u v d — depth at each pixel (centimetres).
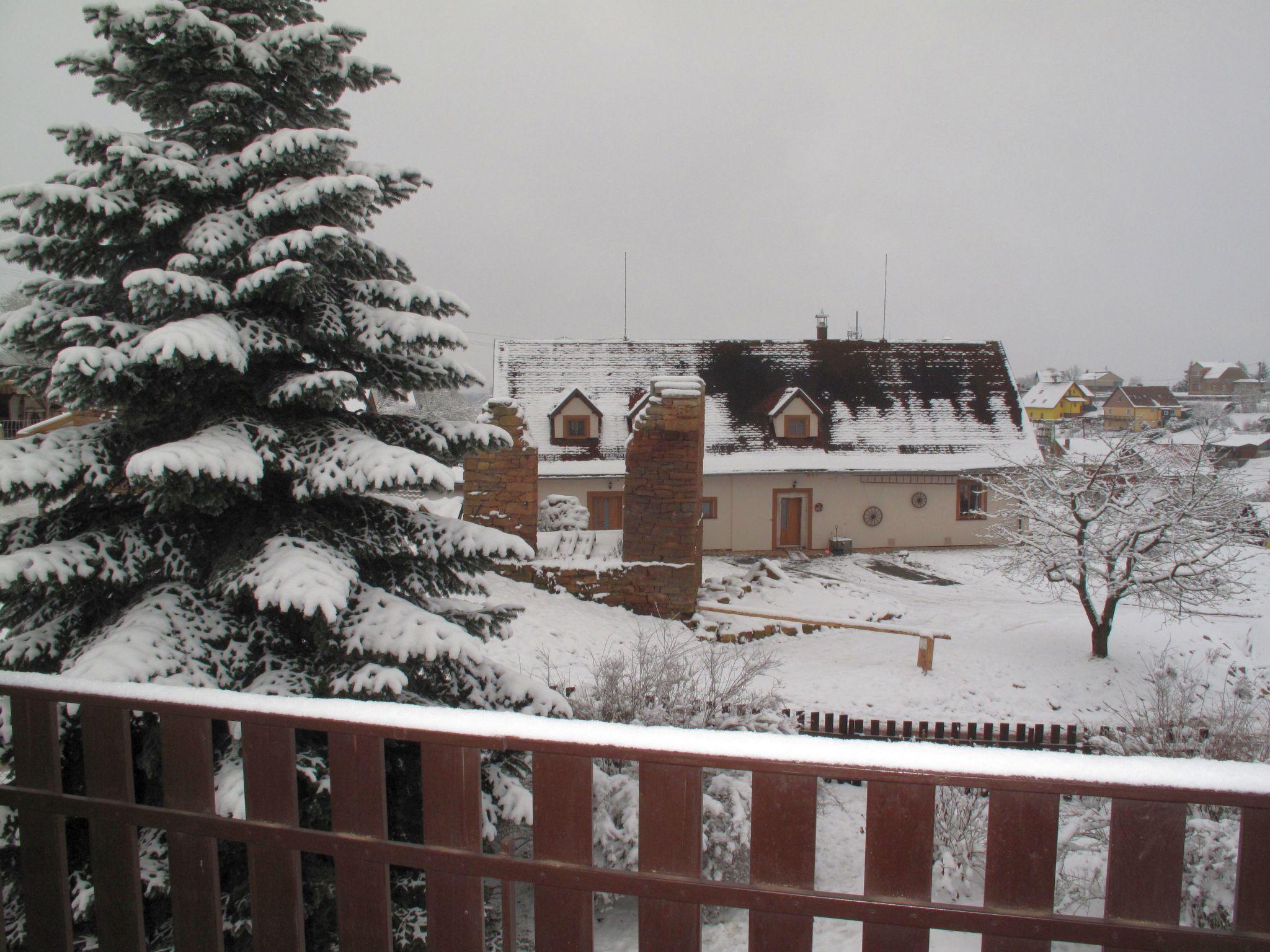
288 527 515
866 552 2573
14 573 427
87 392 460
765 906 255
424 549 582
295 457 510
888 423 2675
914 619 1731
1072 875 684
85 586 495
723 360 2792
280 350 521
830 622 1524
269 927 301
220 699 298
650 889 262
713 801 714
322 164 521
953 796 774
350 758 287
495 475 1517
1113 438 1570
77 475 482
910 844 246
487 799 543
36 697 321
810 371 2783
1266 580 2067
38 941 328
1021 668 1408
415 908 527
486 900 677
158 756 436
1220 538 1398
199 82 522
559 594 1496
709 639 1448
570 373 2717
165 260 522
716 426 2605
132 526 505
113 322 469
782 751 251
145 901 454
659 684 838
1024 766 238
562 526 1862
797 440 2591
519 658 1177
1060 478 1486
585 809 268
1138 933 233
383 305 583
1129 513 1431
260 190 516
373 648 492
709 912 715
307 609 437
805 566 2375
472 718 277
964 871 727
